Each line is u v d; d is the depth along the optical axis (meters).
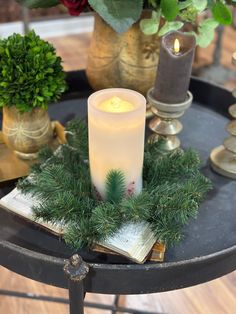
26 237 0.62
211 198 0.70
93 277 0.54
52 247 0.60
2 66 0.66
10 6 2.60
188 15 0.70
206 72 2.20
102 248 0.58
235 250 0.58
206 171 0.76
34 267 0.56
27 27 2.29
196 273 0.56
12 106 0.69
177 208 0.57
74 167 0.66
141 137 0.57
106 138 0.56
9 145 0.75
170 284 0.56
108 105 0.57
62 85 0.71
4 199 0.64
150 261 0.58
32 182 0.65
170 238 0.56
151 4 0.73
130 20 0.67
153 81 0.83
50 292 1.15
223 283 1.19
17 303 1.12
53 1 0.74
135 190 0.61
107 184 0.58
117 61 0.81
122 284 0.55
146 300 1.14
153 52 0.80
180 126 0.76
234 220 0.66
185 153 0.68
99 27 0.79
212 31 0.73
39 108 0.71
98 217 0.55
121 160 0.58
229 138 0.75
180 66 0.66
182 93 0.70
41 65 0.67
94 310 1.10
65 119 0.90
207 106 0.96
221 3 0.69
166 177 0.65
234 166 0.74
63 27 2.83
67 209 0.57
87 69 0.87
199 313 1.10
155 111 0.73
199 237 0.63
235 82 2.17
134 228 0.58
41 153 0.69
